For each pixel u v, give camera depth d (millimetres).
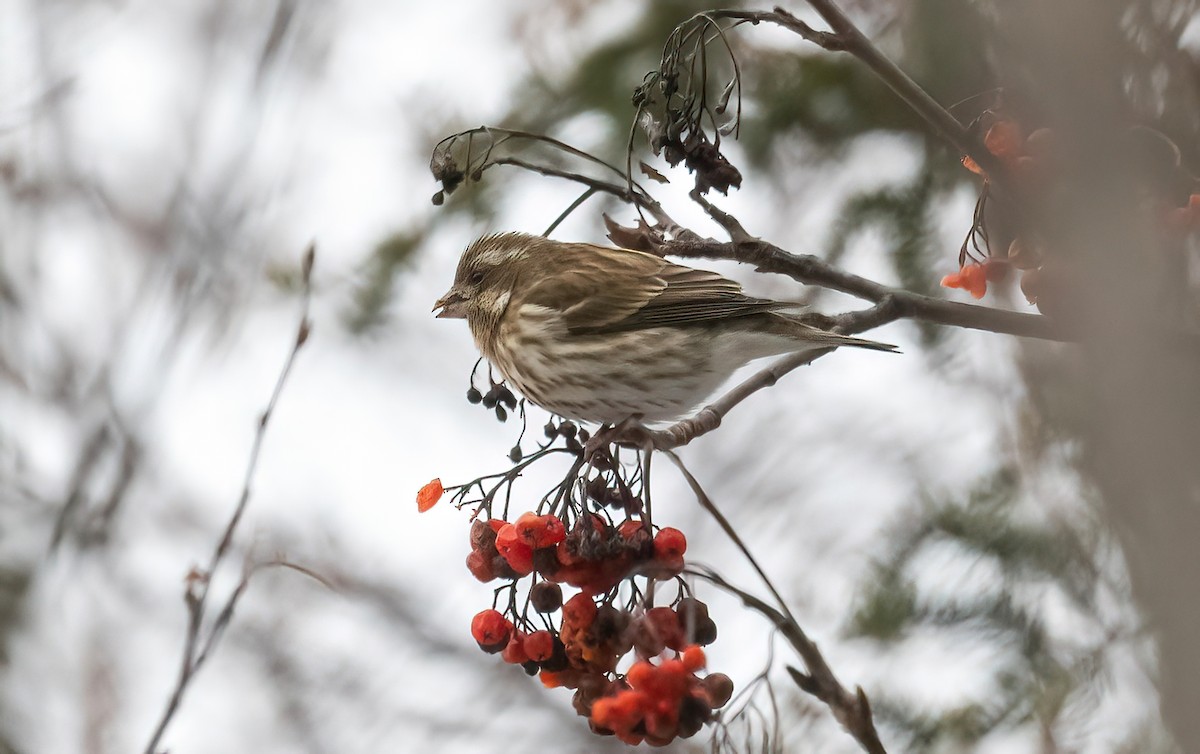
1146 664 9211
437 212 12727
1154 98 8641
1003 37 7543
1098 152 6578
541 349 10773
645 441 7715
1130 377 6281
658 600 13297
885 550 10977
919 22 10617
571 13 12469
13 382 15086
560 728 14258
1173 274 7516
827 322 9664
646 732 6797
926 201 11734
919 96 7840
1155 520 6383
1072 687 9664
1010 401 11438
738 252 8773
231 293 15094
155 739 8266
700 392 10688
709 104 11758
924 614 10523
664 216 9117
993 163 7809
